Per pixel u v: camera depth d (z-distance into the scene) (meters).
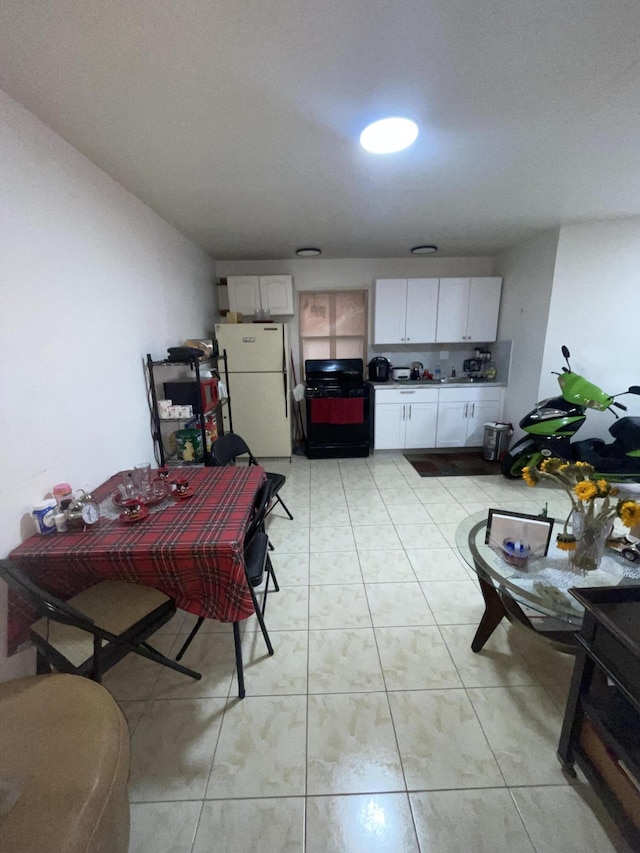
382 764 1.20
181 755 1.24
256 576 1.52
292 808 1.10
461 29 1.06
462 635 1.71
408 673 1.52
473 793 1.13
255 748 1.26
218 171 1.96
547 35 1.09
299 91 1.33
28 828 0.72
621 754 0.93
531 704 1.39
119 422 2.05
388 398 4.13
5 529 1.28
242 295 4.11
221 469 2.09
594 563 1.42
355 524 2.75
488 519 1.57
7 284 1.29
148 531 1.41
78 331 1.69
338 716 1.36
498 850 1.00
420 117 1.51
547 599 1.30
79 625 1.09
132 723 1.34
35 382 1.42
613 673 0.95
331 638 1.71
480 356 4.39
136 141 1.64
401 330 4.21
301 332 4.59
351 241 3.54
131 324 2.21
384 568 2.21
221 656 1.62
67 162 1.62
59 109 1.39
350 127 1.57
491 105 1.44
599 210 2.76
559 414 3.15
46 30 1.02
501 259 4.14
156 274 2.59
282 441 4.04
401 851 1.00
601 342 3.35
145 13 0.98
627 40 1.11
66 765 0.83
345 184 2.17
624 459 3.08
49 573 1.34
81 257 1.72
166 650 1.66
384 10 0.99
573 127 1.60
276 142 1.68
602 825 1.05
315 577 2.14
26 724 0.92
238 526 1.44
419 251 3.95
